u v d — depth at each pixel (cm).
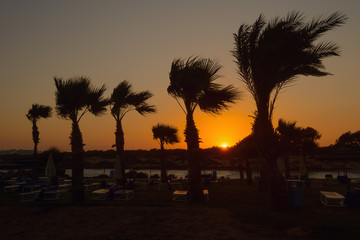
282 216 902
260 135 1079
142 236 773
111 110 2108
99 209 1147
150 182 2336
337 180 2312
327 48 1067
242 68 1160
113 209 1139
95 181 2694
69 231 847
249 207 1115
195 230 814
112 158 7800
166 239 739
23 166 2695
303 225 783
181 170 5800
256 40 1141
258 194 1634
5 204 1288
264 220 876
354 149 1775
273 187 1052
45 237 789
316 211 1002
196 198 1324
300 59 1062
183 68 1373
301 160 2512
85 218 1009
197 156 1362
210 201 1369
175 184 2092
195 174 1345
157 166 6062
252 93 1137
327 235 693
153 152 6656
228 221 896
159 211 1084
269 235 736
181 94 1379
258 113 1095
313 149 2852
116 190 1534
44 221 980
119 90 2105
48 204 1258
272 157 1057
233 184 2473
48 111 2861
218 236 747
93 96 1482
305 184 2136
